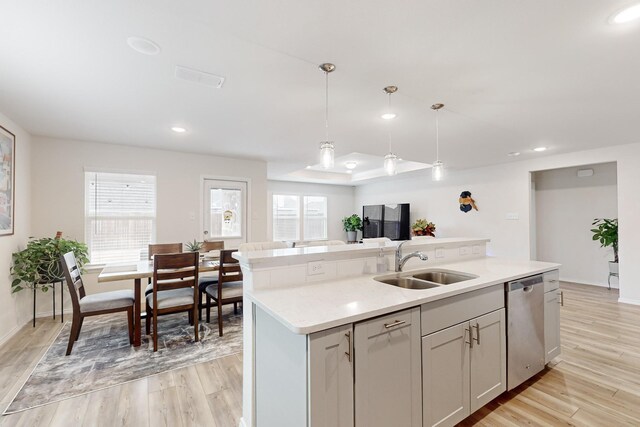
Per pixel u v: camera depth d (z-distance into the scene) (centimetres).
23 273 328
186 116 317
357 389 137
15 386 227
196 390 222
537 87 246
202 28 170
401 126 351
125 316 389
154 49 192
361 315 137
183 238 479
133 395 216
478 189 616
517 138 402
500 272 233
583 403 207
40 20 162
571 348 289
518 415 196
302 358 128
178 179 477
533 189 582
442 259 285
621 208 437
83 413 196
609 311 396
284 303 152
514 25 167
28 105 285
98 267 418
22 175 357
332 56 200
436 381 168
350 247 238
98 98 269
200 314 377
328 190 902
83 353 280
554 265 268
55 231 396
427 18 161
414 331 158
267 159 538
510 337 213
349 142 426
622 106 288
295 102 279
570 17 160
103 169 423
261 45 187
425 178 724
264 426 161
